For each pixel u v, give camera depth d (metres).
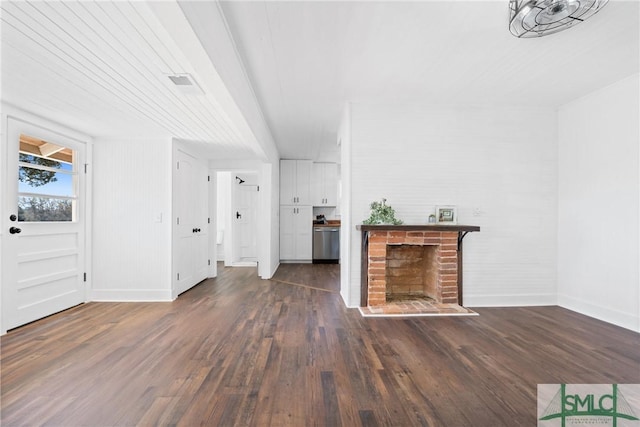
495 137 3.74
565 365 2.18
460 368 2.14
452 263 3.58
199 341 2.58
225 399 1.77
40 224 3.14
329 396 1.80
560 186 3.73
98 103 2.74
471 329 2.89
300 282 4.96
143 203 3.92
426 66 2.72
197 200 4.86
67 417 1.60
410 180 3.69
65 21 1.60
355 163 3.66
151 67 2.09
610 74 2.89
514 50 2.45
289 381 1.96
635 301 2.88
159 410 1.67
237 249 7.25
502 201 3.73
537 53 2.50
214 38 1.81
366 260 3.55
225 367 2.14
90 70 2.13
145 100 2.66
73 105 2.79
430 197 3.70
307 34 2.21
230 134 3.78
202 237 5.11
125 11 1.49
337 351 2.40
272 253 5.52
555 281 3.76
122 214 3.90
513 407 1.70
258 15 1.99
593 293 3.30
